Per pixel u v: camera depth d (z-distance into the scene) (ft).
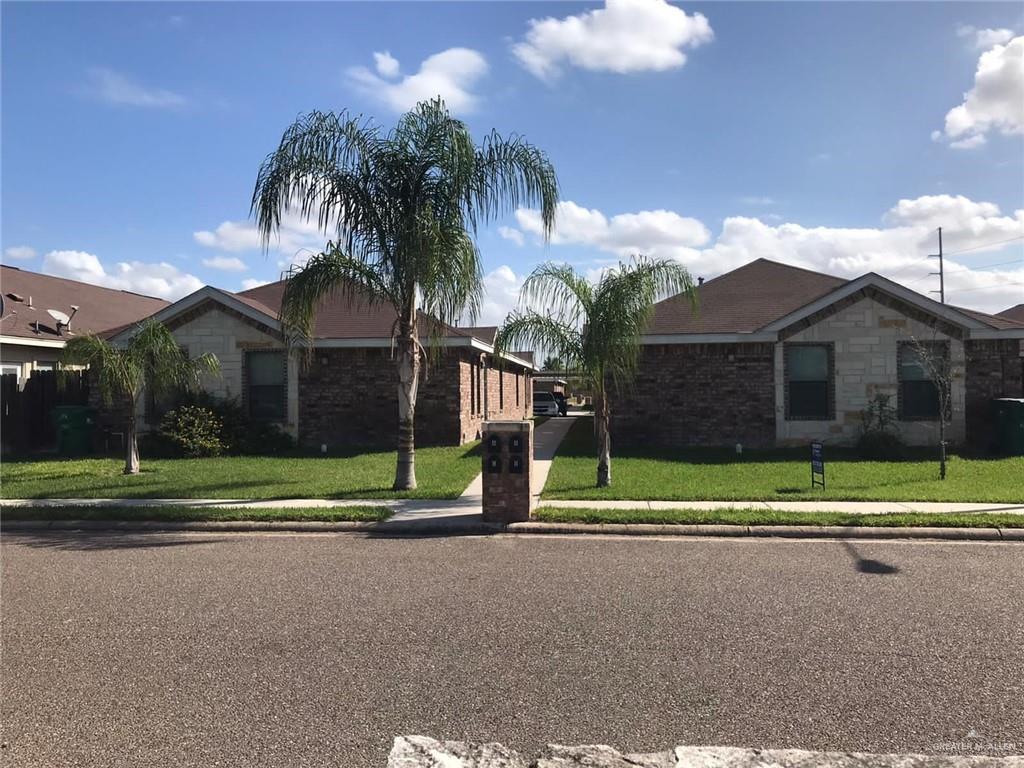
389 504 35.19
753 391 58.08
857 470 45.16
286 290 38.99
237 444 57.82
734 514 31.07
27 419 62.34
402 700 13.62
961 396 56.08
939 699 13.51
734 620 18.16
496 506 30.96
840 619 18.19
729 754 11.59
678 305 63.52
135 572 23.71
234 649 16.35
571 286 39.40
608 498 35.58
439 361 60.90
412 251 36.24
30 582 22.48
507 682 14.42
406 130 37.40
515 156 38.14
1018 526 28.91
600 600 20.03
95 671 15.12
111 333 68.80
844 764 11.26
